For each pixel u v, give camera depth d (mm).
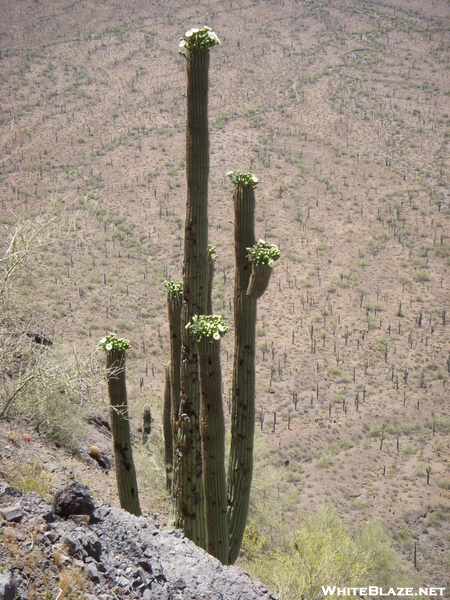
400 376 95188
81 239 130125
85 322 95688
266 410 83500
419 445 76000
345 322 112062
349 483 66562
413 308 117812
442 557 52344
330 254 138000
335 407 85000
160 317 103938
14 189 158500
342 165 189750
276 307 116062
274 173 181375
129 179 172000
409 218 157125
